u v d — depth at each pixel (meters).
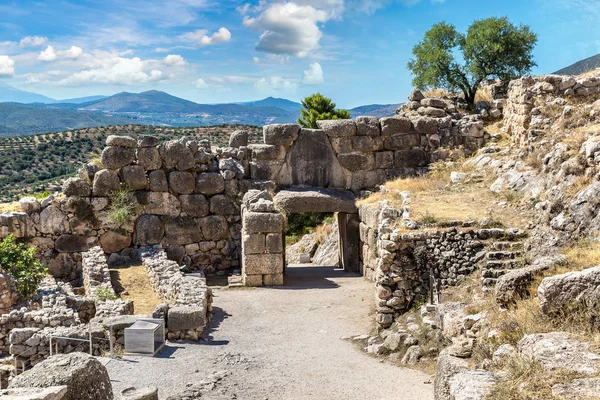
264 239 19.89
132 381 10.73
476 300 12.33
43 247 21.73
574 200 13.11
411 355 12.07
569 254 11.09
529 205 16.75
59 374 5.77
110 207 22.28
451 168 23.14
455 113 25.98
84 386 5.86
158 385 10.52
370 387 10.60
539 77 21.86
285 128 24.31
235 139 24.72
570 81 20.91
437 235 15.05
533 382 6.60
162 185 22.77
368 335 14.20
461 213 16.89
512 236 15.05
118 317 13.37
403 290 14.76
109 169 22.41
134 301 17.14
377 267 15.52
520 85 22.03
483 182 20.80
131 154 22.62
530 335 7.90
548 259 10.95
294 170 24.50
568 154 15.70
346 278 21.33
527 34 28.70
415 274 14.87
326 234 32.12
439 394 8.06
